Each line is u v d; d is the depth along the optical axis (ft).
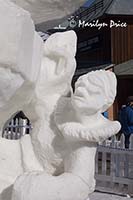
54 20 8.48
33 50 6.86
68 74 8.30
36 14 7.88
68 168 7.51
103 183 25.00
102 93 7.14
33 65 6.93
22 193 6.26
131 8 80.59
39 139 8.13
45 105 8.27
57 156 7.93
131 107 30.42
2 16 5.75
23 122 36.58
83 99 7.06
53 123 8.12
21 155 8.20
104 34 84.79
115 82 7.49
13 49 5.86
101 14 83.56
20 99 7.35
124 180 24.20
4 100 6.56
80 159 7.29
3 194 7.43
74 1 7.57
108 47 82.99
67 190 6.50
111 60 81.35
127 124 29.35
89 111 7.15
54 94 8.42
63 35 8.48
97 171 25.55
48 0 7.30
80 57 94.73
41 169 8.05
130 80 72.02
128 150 24.31
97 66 80.64
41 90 8.27
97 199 21.76
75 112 7.33
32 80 6.98
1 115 7.57
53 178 6.61
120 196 22.91
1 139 8.38
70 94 8.60
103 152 25.35
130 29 79.97
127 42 79.87
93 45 89.76
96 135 7.03
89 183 7.24
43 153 8.07
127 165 24.31
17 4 7.36
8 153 8.16
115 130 7.22
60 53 8.29
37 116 8.39
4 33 5.74
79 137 7.14
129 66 74.54
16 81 6.32
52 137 8.03
